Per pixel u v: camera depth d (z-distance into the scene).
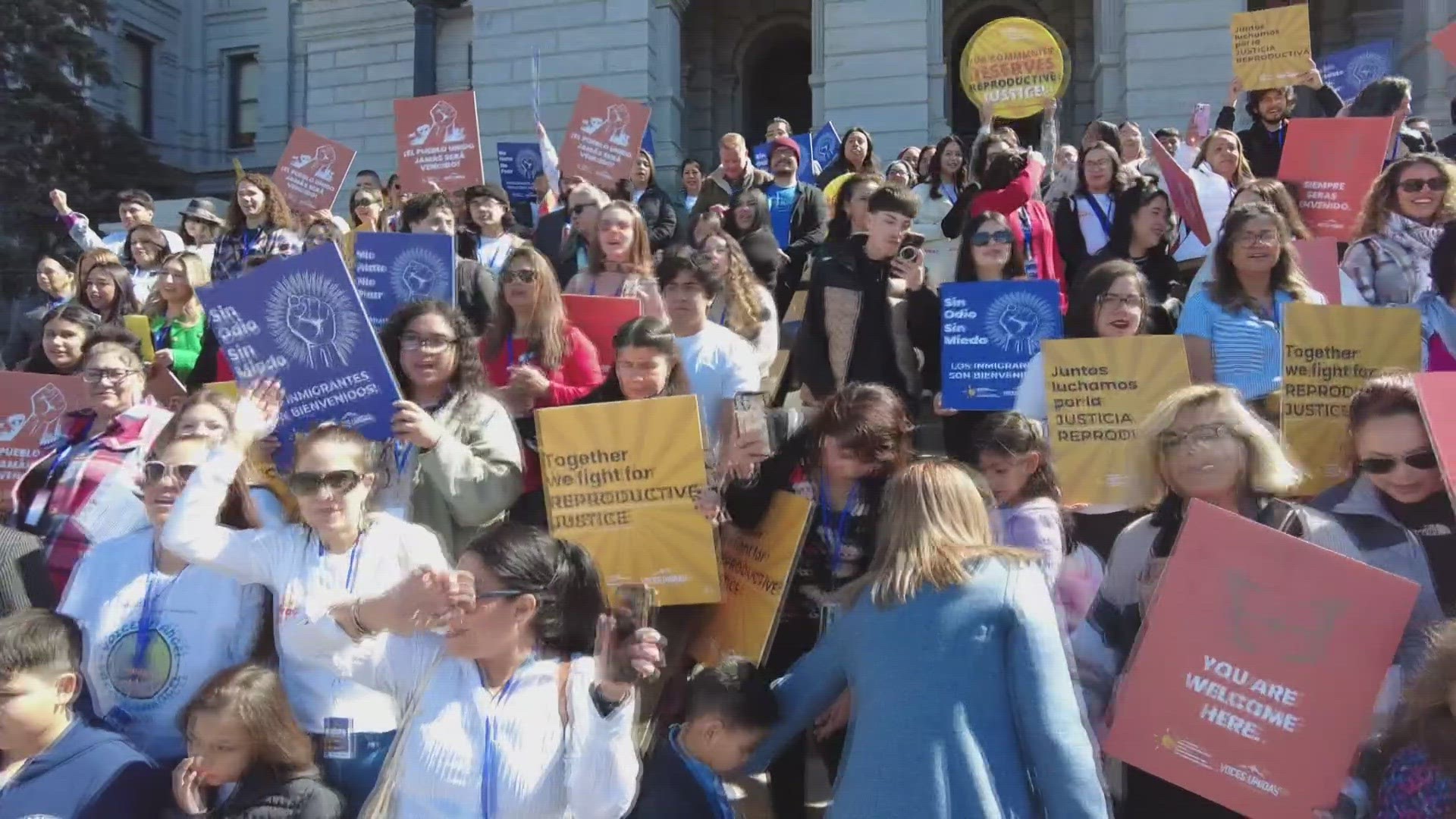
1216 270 4.55
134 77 28.75
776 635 3.59
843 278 5.26
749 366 4.79
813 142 12.38
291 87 29.12
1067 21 19.06
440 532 3.71
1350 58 10.53
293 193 9.12
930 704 2.42
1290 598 2.56
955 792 2.35
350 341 3.59
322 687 2.99
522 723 2.57
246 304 3.61
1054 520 3.45
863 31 16.05
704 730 2.94
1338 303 4.85
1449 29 6.38
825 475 3.58
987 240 5.14
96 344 4.38
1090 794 2.34
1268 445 3.02
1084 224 6.65
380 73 24.09
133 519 4.06
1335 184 6.29
